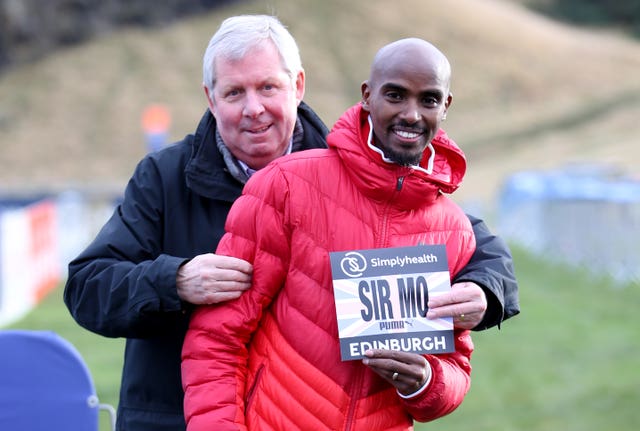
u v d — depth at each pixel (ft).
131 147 280.31
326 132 20.17
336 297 16.12
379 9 355.56
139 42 335.67
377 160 16.25
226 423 16.28
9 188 214.90
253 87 18.48
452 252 16.93
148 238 18.66
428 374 16.08
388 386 16.61
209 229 18.79
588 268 96.32
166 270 16.78
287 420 16.31
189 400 16.57
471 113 300.61
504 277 17.31
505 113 298.76
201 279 16.57
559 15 412.77
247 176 19.04
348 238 16.49
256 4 357.82
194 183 18.66
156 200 18.89
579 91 312.29
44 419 17.93
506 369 53.72
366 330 16.10
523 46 346.54
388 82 15.92
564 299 79.92
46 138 287.48
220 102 18.62
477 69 327.67
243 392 16.71
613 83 317.42
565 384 49.49
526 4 420.77
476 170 234.38
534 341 61.57
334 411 16.26
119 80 315.37
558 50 347.97
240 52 18.38
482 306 16.44
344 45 332.80
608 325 67.10
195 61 326.24
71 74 319.47
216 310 16.75
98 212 126.00
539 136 268.62
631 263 91.35
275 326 16.78
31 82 317.42
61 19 339.36
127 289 17.24
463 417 43.32
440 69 16.01
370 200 16.63
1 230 74.84
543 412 44.06
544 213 109.29
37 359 17.92
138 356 18.85
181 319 18.51
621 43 374.63
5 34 332.80
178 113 294.46
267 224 16.71
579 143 247.70
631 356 56.24
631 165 189.88
